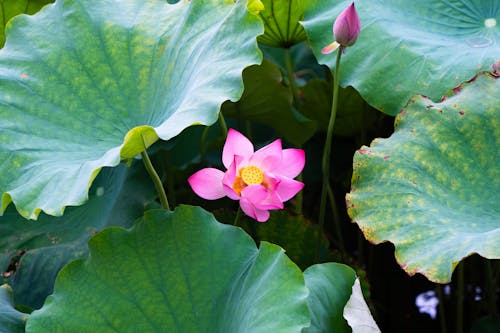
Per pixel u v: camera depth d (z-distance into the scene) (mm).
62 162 2023
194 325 1931
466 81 2121
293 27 2512
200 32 2107
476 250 1863
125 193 2393
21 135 2057
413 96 2123
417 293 2775
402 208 2006
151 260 1962
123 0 2225
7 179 2010
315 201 2896
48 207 1922
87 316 1937
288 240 2371
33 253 2320
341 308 1975
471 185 2027
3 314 1986
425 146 2068
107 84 2146
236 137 2008
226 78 1973
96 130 2105
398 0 2332
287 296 1847
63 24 2188
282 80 2494
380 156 2072
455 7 2320
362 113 2668
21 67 2135
